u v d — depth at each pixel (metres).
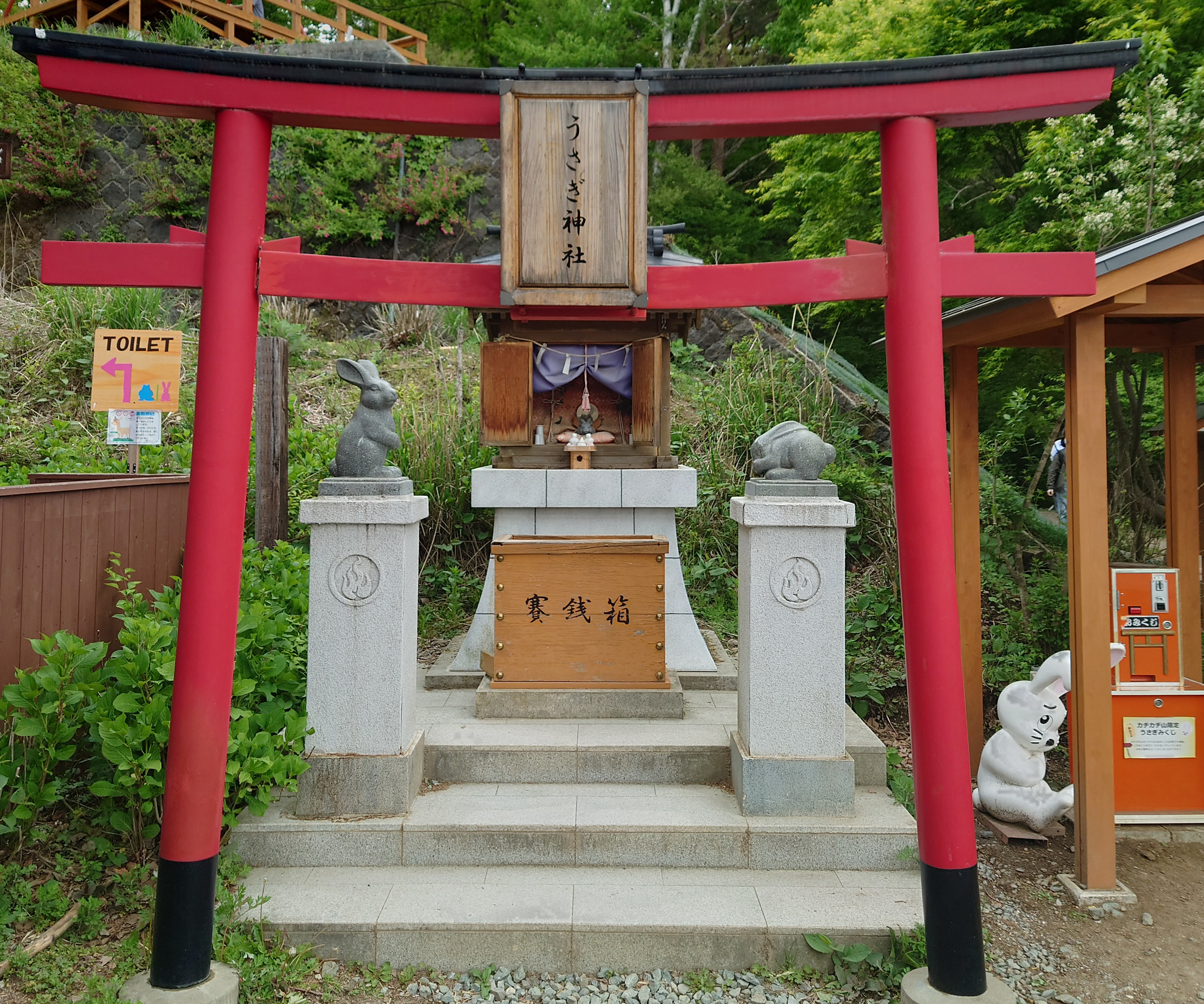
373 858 3.48
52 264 2.93
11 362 8.09
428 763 3.96
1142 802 4.07
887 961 3.03
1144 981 3.03
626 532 5.38
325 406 8.66
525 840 3.48
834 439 8.20
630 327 5.48
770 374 8.66
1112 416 6.34
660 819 3.54
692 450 8.26
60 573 3.84
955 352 4.65
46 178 12.03
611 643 4.38
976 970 2.76
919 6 8.58
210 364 2.86
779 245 15.79
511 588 4.36
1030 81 2.89
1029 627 5.79
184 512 5.20
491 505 5.29
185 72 2.86
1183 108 6.64
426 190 12.54
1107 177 7.35
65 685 3.23
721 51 17.84
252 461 6.52
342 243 12.66
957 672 2.86
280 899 3.21
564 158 2.90
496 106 2.98
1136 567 4.39
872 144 9.09
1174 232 3.34
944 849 2.80
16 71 11.90
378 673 3.64
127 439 5.23
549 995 2.95
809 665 3.60
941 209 10.35
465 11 18.28
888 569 6.98
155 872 3.32
